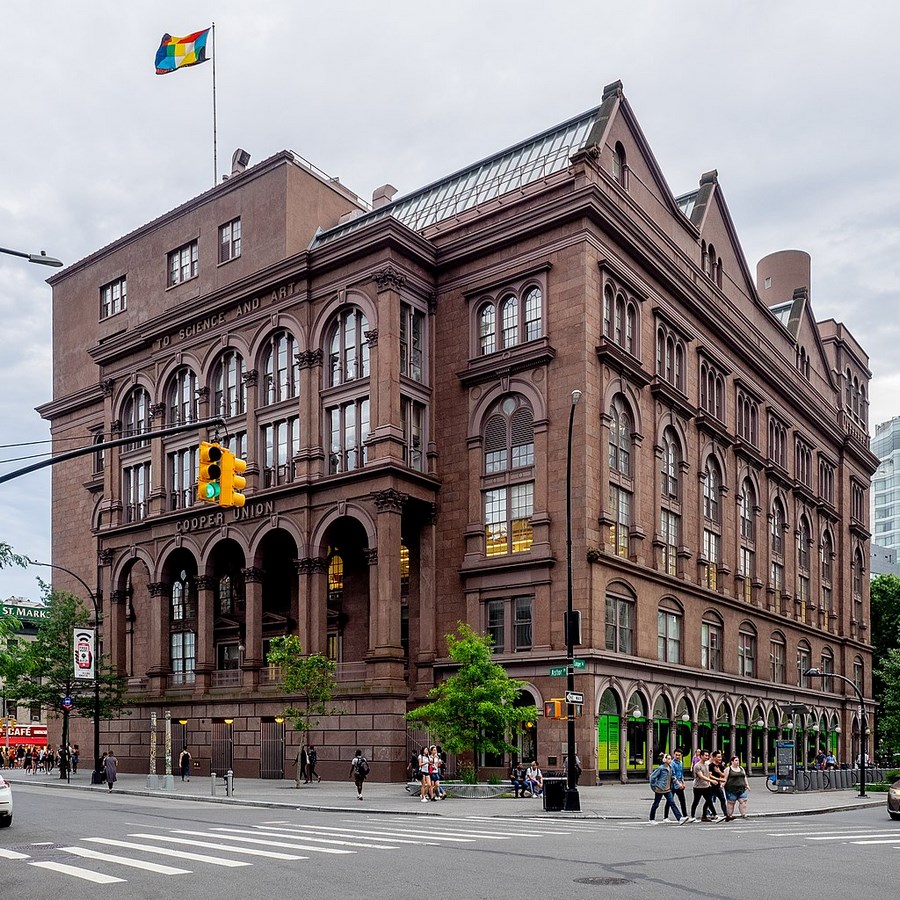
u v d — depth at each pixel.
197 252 61.06
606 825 26.17
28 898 13.86
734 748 55.91
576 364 44.97
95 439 72.94
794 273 87.44
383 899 13.38
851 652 78.88
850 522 82.50
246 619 52.31
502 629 45.66
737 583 58.94
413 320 50.12
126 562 60.56
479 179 54.00
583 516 43.44
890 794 29.88
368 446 47.75
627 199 49.78
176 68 59.69
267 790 40.34
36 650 55.97
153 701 56.59
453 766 44.78
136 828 24.44
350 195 60.72
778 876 15.63
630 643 46.41
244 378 54.81
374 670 45.53
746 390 62.78
